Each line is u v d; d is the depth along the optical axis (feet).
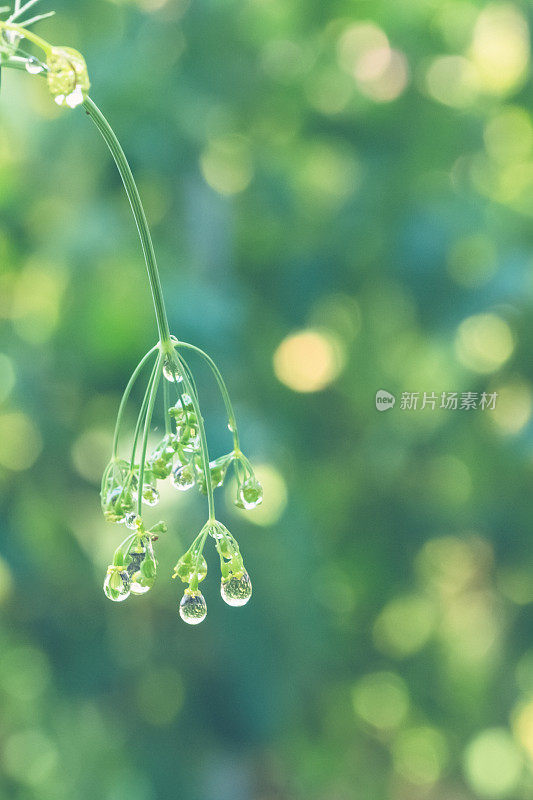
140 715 4.92
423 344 4.69
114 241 3.88
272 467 4.35
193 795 4.76
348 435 4.96
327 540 4.90
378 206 4.58
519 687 5.89
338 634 5.08
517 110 5.05
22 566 4.21
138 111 3.98
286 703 4.51
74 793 4.83
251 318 4.42
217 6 4.34
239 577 1.67
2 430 4.26
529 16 4.74
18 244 4.26
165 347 1.66
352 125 4.75
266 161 4.44
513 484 4.87
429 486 5.07
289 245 4.64
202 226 4.20
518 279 4.10
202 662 4.65
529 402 4.44
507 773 6.56
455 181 4.82
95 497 4.41
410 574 5.26
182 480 1.69
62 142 4.07
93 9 4.32
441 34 4.81
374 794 6.31
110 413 4.13
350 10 4.69
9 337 4.17
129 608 4.75
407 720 6.54
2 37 1.62
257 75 4.50
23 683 5.11
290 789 5.38
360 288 4.65
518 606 5.47
